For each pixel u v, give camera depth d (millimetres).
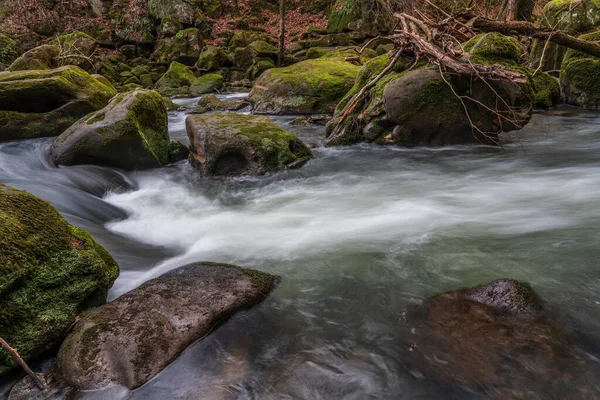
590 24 12531
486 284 2965
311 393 2246
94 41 19359
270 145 6418
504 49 7129
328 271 3535
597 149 7262
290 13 24312
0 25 20922
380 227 4492
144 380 2311
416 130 7352
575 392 2131
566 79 11055
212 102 13062
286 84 11836
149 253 4137
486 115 7109
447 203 5184
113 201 5855
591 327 2588
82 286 2775
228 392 2262
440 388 2225
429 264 3557
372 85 7883
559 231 4074
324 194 5801
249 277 3186
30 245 2633
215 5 23422
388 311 2900
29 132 7723
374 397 2211
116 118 6418
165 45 20406
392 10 17375
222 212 5297
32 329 2475
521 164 6648
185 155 7320
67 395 2250
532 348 2410
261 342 2635
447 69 6914
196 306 2773
